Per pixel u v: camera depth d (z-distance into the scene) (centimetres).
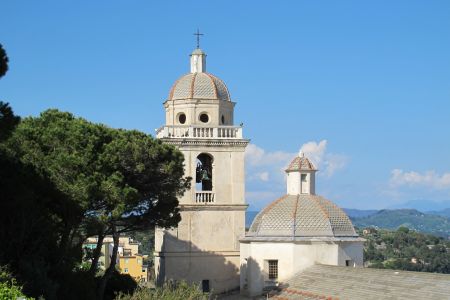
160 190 5359
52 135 4975
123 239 16575
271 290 5934
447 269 17562
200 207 6506
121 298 5097
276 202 6322
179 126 6569
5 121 3712
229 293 6469
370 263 17300
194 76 6806
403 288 4697
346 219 6259
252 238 6112
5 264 4231
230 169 6619
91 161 4888
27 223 4559
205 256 6488
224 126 6612
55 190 4797
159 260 6656
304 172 6381
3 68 3562
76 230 5216
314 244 6000
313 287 5519
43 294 4266
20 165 4706
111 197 4775
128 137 5166
